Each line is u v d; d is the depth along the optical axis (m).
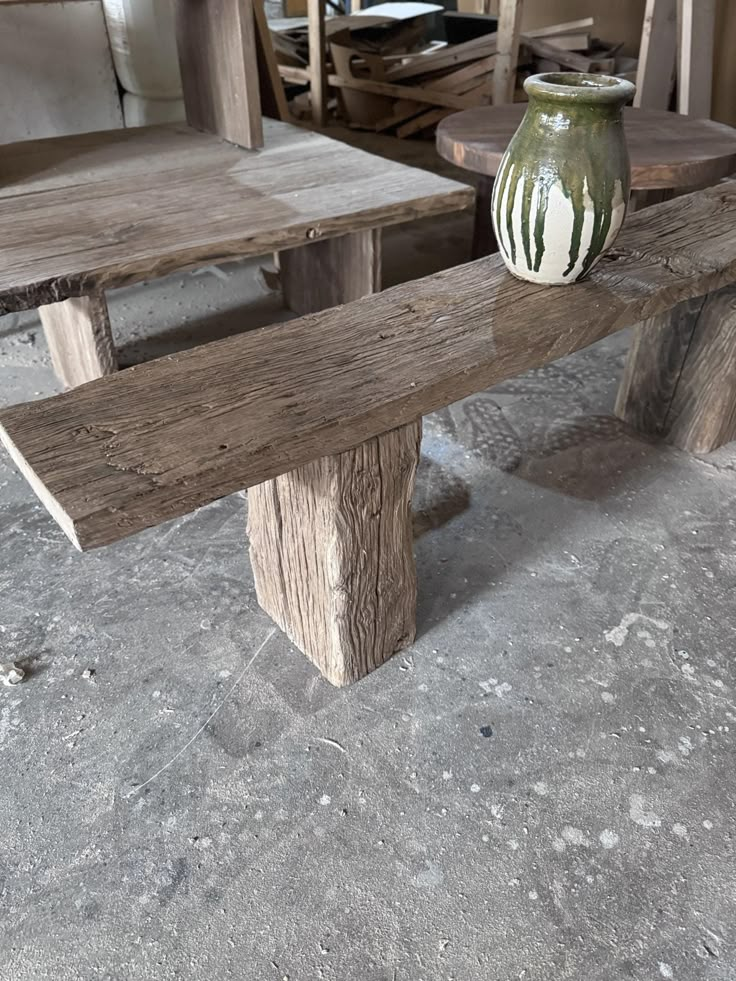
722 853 1.28
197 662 1.59
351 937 1.18
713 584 1.77
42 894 1.23
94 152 2.41
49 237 1.83
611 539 1.89
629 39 4.50
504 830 1.32
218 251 1.81
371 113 4.86
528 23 4.88
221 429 1.13
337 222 1.93
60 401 1.20
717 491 2.04
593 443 2.21
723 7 3.88
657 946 1.17
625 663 1.59
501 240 1.52
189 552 1.86
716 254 1.68
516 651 1.62
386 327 1.41
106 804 1.35
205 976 1.14
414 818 1.33
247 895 1.23
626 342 2.70
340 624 1.44
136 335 2.73
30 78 2.98
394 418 1.23
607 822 1.33
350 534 1.33
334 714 1.50
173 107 3.19
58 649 1.62
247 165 2.30
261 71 4.13
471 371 1.29
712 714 1.50
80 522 0.95
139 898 1.23
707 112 3.61
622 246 1.73
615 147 1.37
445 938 1.18
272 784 1.38
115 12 2.97
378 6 5.25
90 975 1.14
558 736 1.46
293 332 1.40
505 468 2.11
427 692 1.54
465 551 1.85
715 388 2.02
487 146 2.29
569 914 1.21
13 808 1.34
